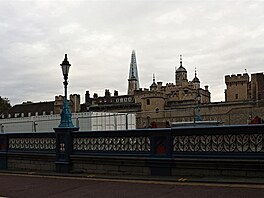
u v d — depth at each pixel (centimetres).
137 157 1124
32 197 892
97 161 1225
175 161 1054
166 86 8831
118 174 1168
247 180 906
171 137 1074
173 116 2688
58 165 1311
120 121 2795
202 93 8806
